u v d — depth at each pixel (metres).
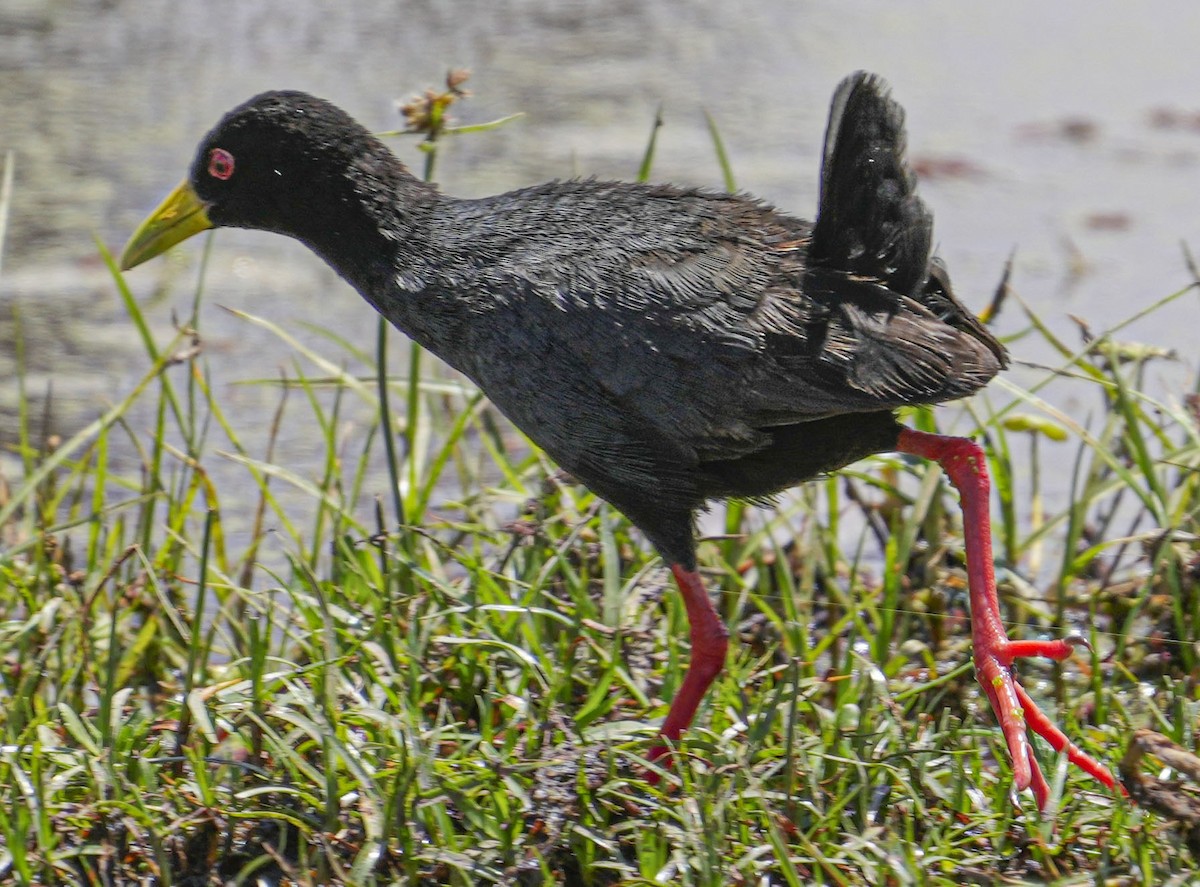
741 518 10.08
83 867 7.05
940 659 9.00
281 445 12.40
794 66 20.55
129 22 21.81
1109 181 16.77
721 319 7.40
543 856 6.91
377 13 22.52
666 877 6.86
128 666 8.88
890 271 7.50
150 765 7.47
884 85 7.26
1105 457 9.22
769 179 16.52
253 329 14.20
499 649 8.14
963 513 7.69
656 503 7.87
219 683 8.22
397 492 9.45
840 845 6.98
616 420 7.66
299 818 7.10
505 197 8.25
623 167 16.89
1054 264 14.76
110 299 14.62
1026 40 21.53
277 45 21.02
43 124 18.09
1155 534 9.29
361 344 13.87
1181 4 22.80
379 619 8.10
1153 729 8.01
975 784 7.54
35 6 22.36
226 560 9.92
